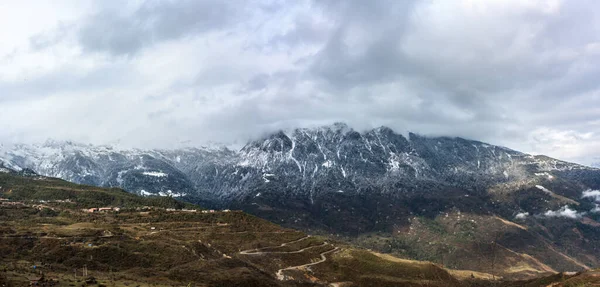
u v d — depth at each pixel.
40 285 162.00
